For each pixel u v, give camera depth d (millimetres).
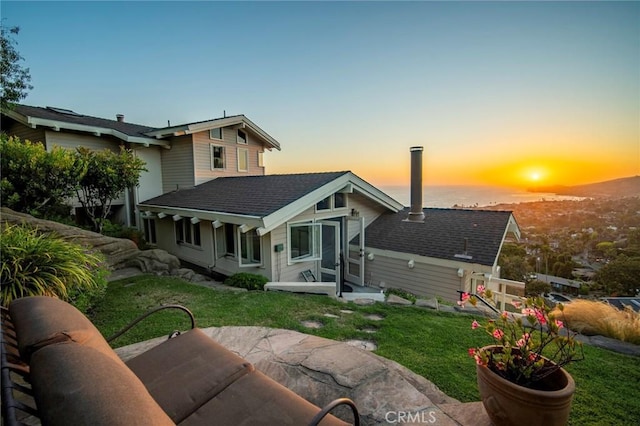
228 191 10094
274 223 6840
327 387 2396
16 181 6977
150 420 894
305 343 3246
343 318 4566
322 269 8523
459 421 1986
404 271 8383
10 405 1027
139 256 7602
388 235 9375
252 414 1581
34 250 3688
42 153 7117
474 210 9922
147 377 1902
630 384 2875
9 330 1594
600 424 2318
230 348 3162
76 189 7777
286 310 4816
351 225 9734
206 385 1808
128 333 3795
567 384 1671
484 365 1877
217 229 8711
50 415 873
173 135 12125
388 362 2959
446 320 4609
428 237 8695
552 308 2006
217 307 4883
